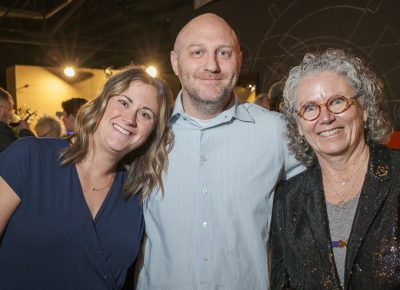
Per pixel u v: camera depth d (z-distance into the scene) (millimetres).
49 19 10367
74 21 10227
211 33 2020
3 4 9359
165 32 9711
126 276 2006
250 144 2047
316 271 1639
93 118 1895
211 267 1946
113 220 1961
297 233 1737
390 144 3904
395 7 4719
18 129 4785
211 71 1986
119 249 1947
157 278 2018
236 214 1987
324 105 1683
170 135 2076
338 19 5305
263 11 6262
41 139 1931
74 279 1835
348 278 1541
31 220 1791
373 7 4934
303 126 1774
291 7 5855
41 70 9852
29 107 9727
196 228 1971
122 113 1882
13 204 1795
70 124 4652
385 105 1781
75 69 10148
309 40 5660
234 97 2150
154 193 2047
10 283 1776
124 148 1911
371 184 1591
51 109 9969
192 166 2021
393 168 1594
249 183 2008
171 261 1984
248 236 1983
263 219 2027
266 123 2086
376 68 4941
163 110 2016
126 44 11523
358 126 1702
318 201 1718
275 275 1837
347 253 1555
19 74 9648
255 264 1982
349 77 1699
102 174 1972
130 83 1918
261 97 4777
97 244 1862
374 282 1493
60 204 1837
